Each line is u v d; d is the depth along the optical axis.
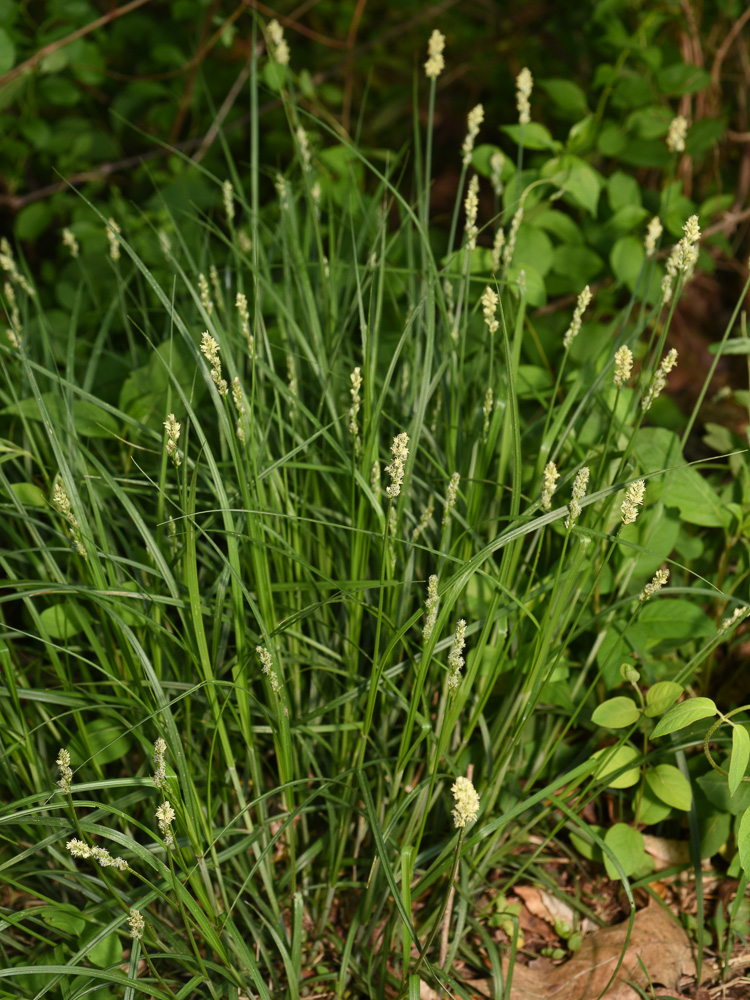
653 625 0.71
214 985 0.66
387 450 0.76
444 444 0.78
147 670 0.61
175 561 0.66
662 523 0.73
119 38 1.27
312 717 0.68
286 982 0.69
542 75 1.31
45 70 1.08
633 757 0.68
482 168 0.90
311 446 0.71
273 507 0.69
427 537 0.74
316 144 0.99
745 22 1.19
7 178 1.17
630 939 0.70
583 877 0.75
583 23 1.18
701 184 1.23
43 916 0.63
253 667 0.70
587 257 0.90
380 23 1.40
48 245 1.32
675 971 0.69
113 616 0.61
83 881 0.68
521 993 0.68
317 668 0.70
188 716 0.67
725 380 1.12
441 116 1.41
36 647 0.80
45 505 0.71
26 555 0.74
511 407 0.62
